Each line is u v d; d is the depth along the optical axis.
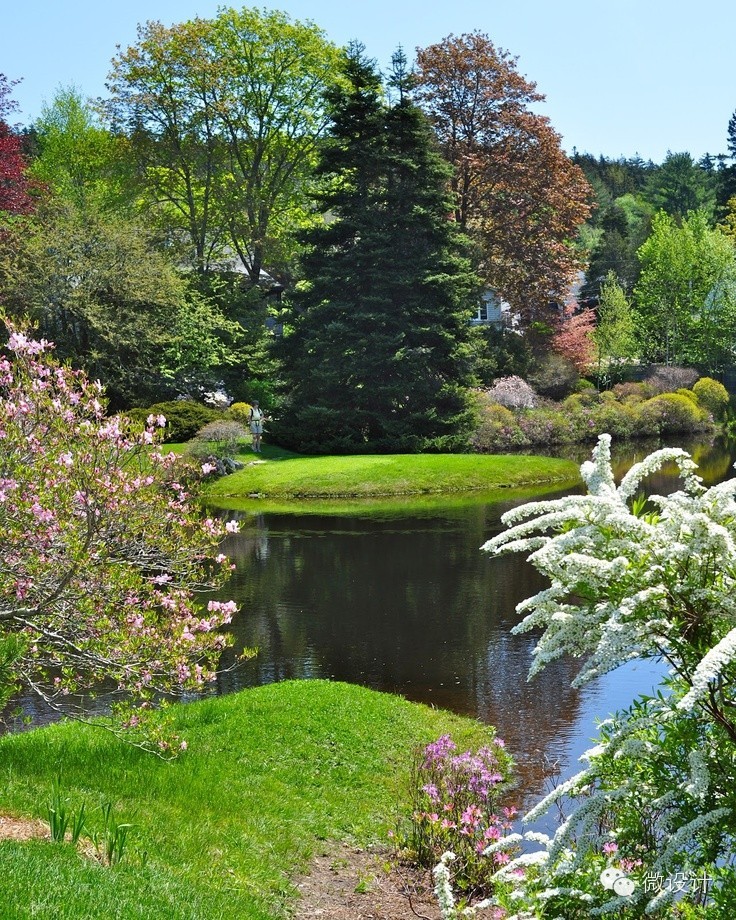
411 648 15.55
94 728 10.17
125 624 8.80
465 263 42.06
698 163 129.00
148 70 50.31
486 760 10.00
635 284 86.00
